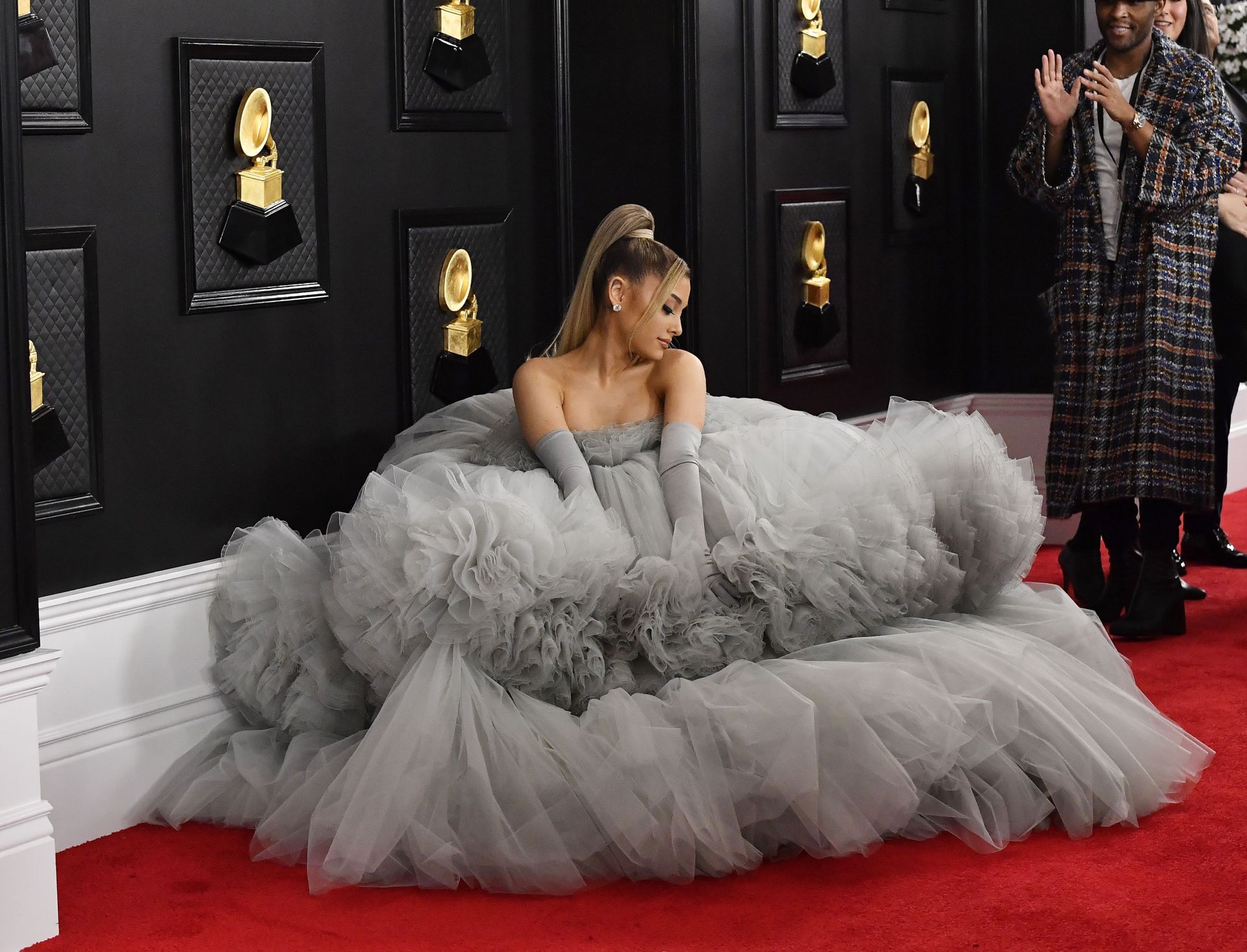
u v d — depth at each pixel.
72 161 2.70
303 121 3.13
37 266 2.64
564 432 2.93
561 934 2.18
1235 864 2.34
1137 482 3.68
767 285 4.12
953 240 4.93
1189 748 2.74
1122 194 3.71
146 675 2.81
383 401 3.40
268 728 2.89
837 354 4.43
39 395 2.64
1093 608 3.93
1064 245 3.83
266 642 2.83
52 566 2.71
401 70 3.36
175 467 2.93
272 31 3.07
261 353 3.10
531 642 2.54
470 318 3.55
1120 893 2.24
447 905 2.31
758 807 2.42
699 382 3.03
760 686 2.47
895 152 4.60
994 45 4.87
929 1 4.68
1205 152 3.64
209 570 2.93
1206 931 2.10
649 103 3.77
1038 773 2.52
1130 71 3.77
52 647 2.28
